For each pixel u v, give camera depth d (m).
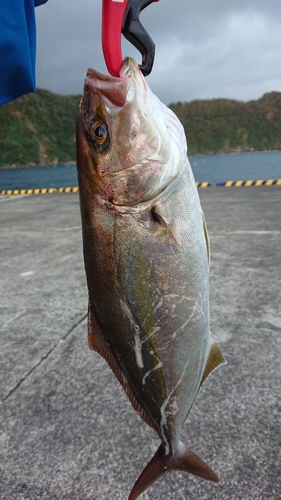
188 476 0.44
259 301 0.83
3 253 1.39
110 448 0.49
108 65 0.30
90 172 0.33
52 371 0.65
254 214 1.72
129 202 0.32
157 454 0.37
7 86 0.35
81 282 1.03
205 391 0.57
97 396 0.58
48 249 1.39
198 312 0.34
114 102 0.31
